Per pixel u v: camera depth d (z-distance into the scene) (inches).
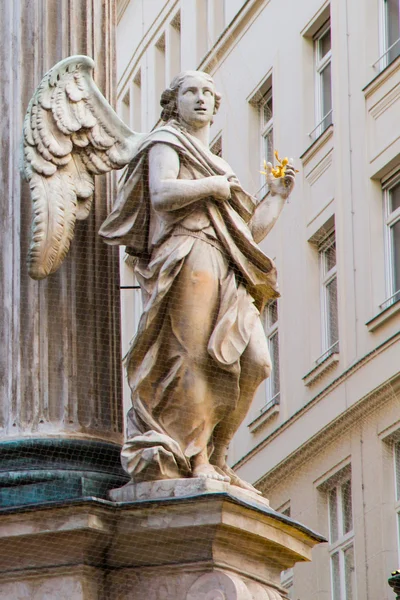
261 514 605.3
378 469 776.9
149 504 596.4
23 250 639.1
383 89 996.6
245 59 954.1
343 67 1003.3
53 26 666.2
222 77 947.3
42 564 599.5
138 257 631.8
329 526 772.6
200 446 616.1
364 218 978.7
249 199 639.8
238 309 624.7
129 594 601.0
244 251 631.2
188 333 617.6
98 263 644.1
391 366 845.2
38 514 596.1
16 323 633.0
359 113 992.9
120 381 643.5
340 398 826.8
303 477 792.3
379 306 926.4
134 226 631.8
